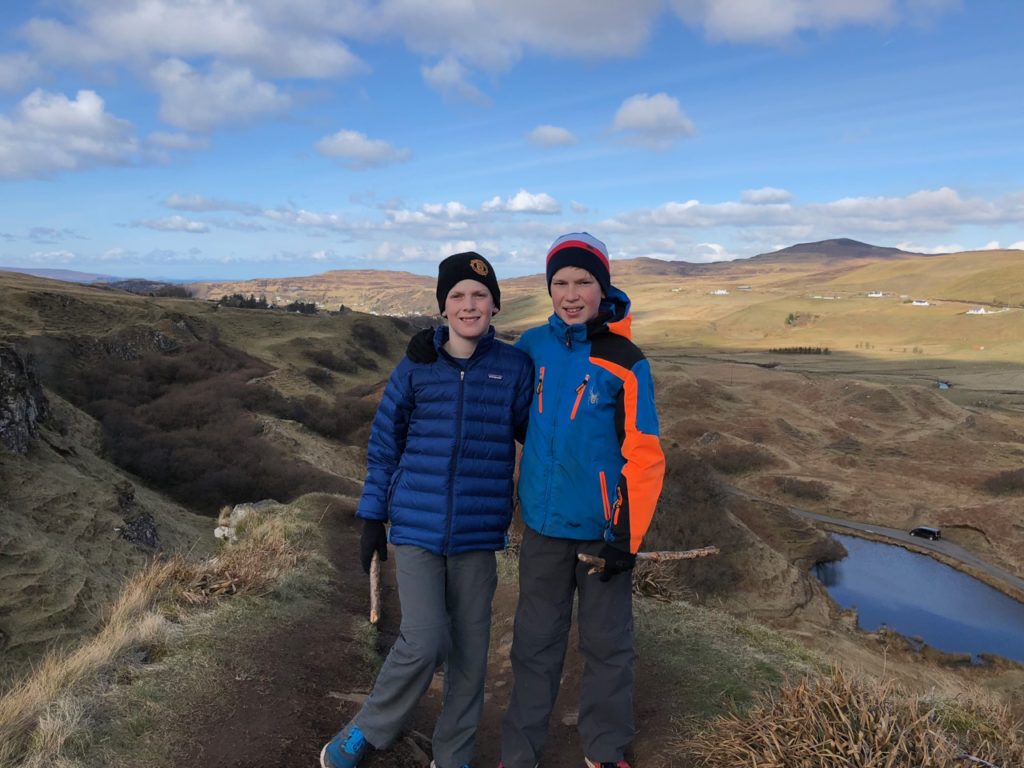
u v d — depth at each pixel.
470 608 2.62
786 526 54.66
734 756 2.65
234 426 48.91
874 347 199.38
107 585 17.92
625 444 2.40
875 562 51.06
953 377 140.50
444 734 2.64
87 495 21.52
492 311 2.58
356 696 3.76
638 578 5.74
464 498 2.54
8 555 16.50
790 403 98.31
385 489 2.65
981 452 77.31
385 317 110.50
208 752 2.92
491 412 2.58
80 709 3.06
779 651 4.33
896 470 73.12
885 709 2.59
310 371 78.12
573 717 3.40
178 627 4.32
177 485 37.69
